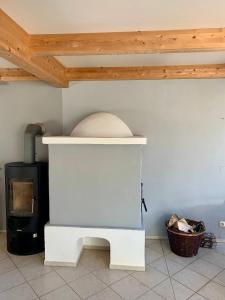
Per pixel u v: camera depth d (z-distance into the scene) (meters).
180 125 3.57
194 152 3.60
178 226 3.25
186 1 1.57
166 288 2.60
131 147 2.90
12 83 3.72
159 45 2.05
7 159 3.85
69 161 2.97
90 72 3.37
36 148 3.71
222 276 2.81
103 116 3.25
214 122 3.53
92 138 2.87
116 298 2.45
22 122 3.77
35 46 2.14
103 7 1.64
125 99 3.60
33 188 3.26
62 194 3.01
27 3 1.59
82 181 2.98
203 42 2.01
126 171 2.92
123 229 2.93
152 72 3.29
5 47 1.75
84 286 2.63
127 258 2.95
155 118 3.59
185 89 3.52
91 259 3.19
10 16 1.78
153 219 3.73
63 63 3.13
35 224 3.27
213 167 3.59
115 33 2.07
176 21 1.87
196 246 3.21
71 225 3.02
